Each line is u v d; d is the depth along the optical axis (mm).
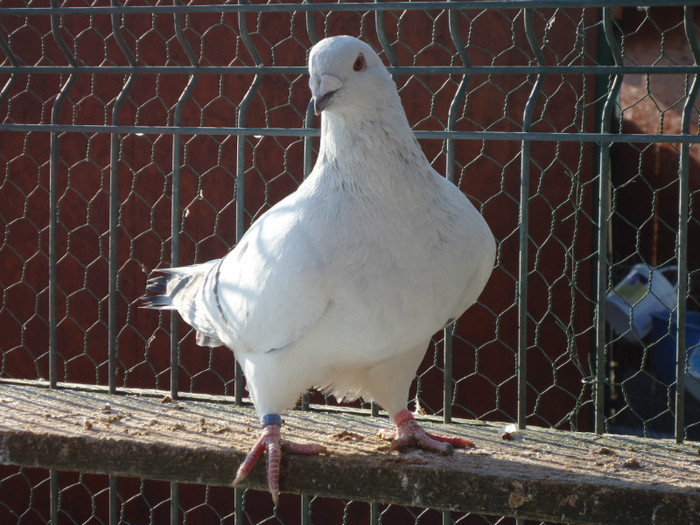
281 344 1303
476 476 1328
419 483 1334
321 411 1490
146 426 1425
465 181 1732
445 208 1301
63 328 1780
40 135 1763
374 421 1459
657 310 1747
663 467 1356
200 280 1395
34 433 1399
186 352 1760
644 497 1306
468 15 1692
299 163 1719
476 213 1324
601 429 1442
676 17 1804
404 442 1371
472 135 1433
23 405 1480
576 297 1743
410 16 1692
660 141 1400
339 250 1284
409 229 1286
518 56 1699
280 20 1704
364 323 1296
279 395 1325
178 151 1490
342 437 1406
